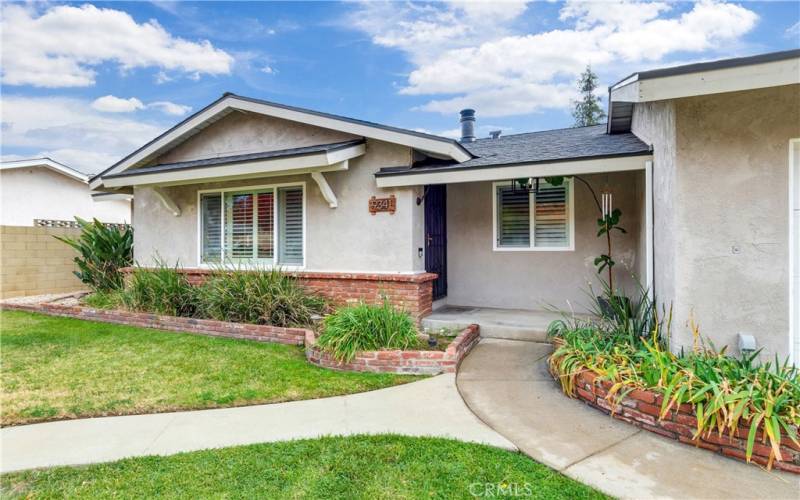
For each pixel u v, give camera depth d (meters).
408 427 4.22
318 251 8.73
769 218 4.46
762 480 3.30
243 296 8.16
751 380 3.92
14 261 12.77
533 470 3.44
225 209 9.84
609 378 4.46
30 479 3.44
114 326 8.84
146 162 10.42
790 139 4.39
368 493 3.17
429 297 8.33
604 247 8.42
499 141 10.91
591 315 8.06
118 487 3.30
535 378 5.56
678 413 3.89
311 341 6.64
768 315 4.49
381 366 5.86
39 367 6.17
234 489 3.24
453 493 3.16
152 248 10.79
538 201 8.91
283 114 8.48
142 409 4.77
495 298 9.22
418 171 7.58
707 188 4.63
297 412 4.63
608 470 3.43
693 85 4.09
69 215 18.08
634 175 8.16
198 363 6.29
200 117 9.40
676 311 4.75
